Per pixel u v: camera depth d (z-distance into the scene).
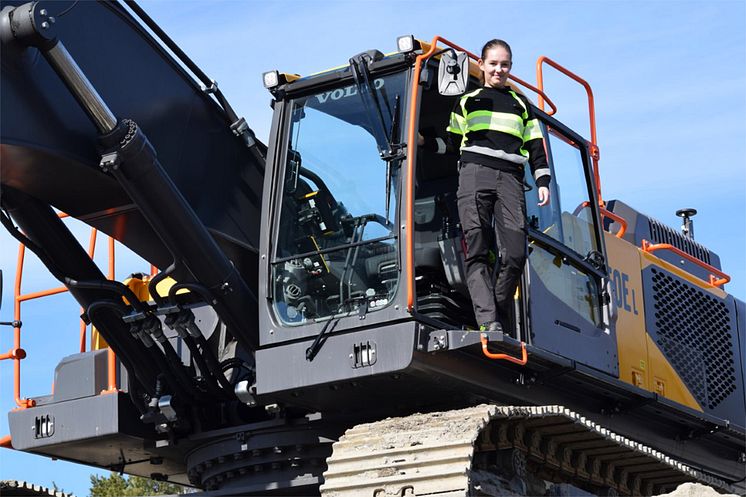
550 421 7.44
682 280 10.31
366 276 7.68
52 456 8.98
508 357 7.37
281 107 8.27
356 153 7.94
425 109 9.09
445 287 8.20
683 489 7.74
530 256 8.12
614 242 9.53
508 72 8.01
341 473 6.89
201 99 8.38
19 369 8.88
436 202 8.55
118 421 8.48
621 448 8.05
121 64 7.81
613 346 8.80
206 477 8.80
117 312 8.36
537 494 7.77
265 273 7.94
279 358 7.66
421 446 6.77
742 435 10.12
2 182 7.61
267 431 8.35
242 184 8.58
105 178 7.61
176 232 7.77
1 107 6.96
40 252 8.17
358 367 7.39
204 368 8.41
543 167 7.92
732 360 10.70
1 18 6.95
